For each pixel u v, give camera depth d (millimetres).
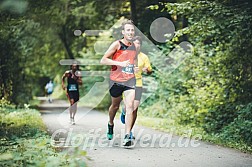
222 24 13922
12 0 9609
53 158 8156
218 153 10852
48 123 19109
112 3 28766
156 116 22547
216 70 16359
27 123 17656
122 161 9633
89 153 10648
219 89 16328
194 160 9859
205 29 14391
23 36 25906
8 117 19859
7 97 25531
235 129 13742
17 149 9633
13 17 13500
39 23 28234
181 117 18375
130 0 25359
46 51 40844
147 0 25000
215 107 16250
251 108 14258
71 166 8008
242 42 14383
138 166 9086
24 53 25547
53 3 25281
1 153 9102
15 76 26203
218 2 14062
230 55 15023
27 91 29547
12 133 13625
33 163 7953
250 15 13523
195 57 19641
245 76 15023
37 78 47938
